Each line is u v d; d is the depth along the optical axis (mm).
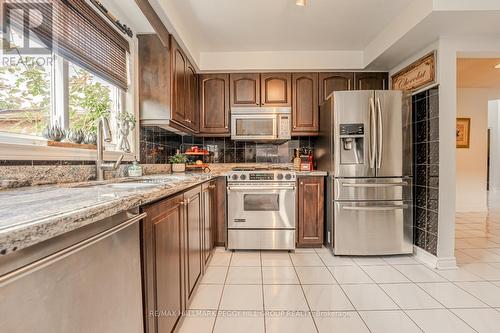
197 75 3127
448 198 2285
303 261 2469
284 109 3021
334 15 2277
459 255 2580
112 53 1827
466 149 4555
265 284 2014
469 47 2238
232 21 2371
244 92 3115
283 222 2734
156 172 2545
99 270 768
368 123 2490
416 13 2033
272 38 2713
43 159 1239
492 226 3635
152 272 1062
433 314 1620
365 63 2947
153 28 1942
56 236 609
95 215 673
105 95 1882
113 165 1532
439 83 2258
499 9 1836
